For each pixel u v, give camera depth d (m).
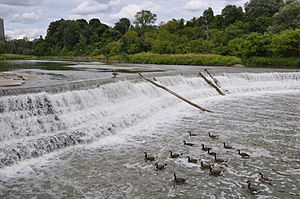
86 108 16.52
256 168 10.27
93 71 35.53
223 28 91.00
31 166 10.40
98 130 14.16
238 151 11.90
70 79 24.88
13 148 11.07
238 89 28.62
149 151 11.92
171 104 21.64
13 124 13.05
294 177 9.56
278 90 29.80
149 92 21.95
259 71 33.22
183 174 9.77
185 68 42.62
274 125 15.94
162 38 85.81
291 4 61.72
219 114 18.66
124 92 19.86
